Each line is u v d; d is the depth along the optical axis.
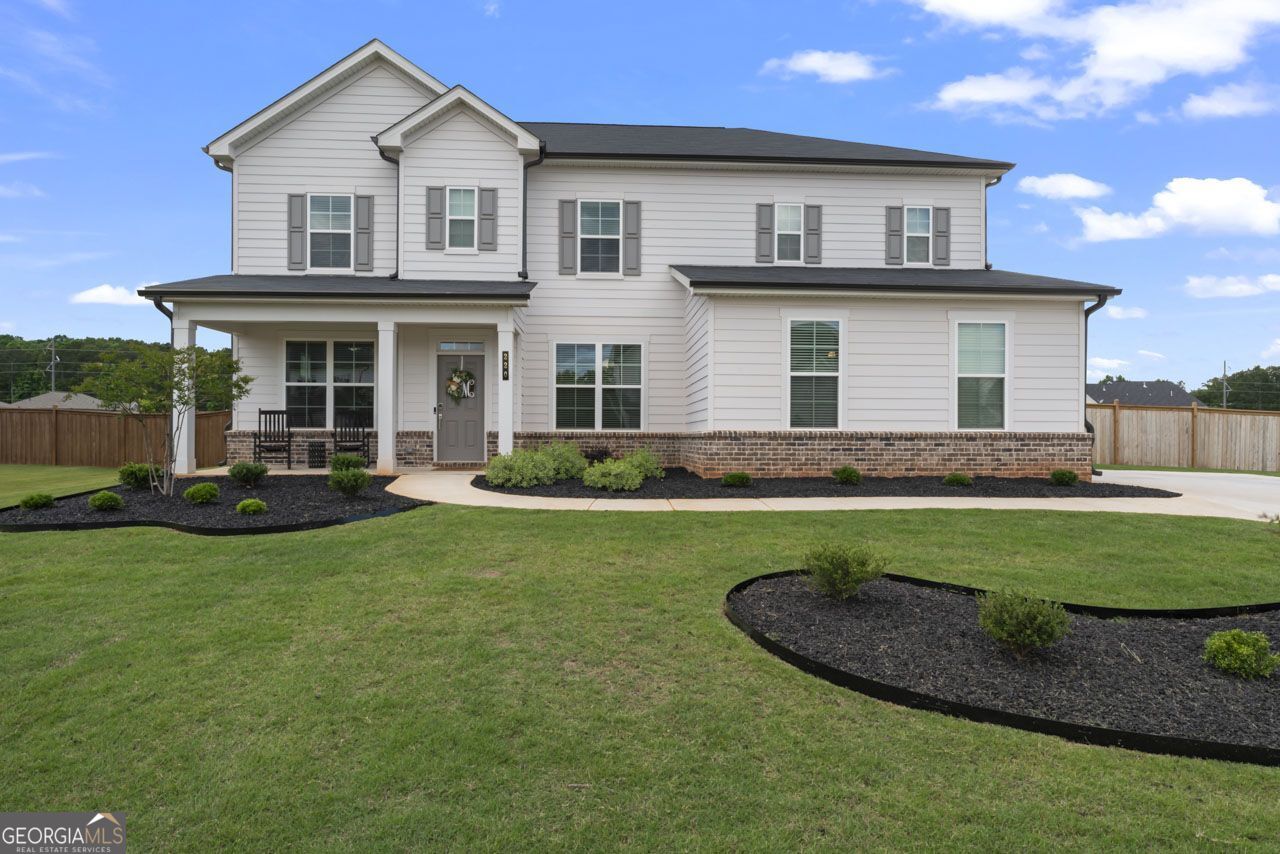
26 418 18.58
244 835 2.67
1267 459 17.89
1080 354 12.33
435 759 3.16
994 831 2.63
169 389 9.61
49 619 4.97
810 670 4.05
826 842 2.58
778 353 12.09
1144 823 2.68
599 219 14.41
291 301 11.80
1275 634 4.74
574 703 3.69
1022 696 3.67
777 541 7.17
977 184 14.84
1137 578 6.11
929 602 5.22
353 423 13.94
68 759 3.23
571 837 2.62
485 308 12.11
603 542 7.03
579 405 14.34
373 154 13.98
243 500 9.20
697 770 3.06
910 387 12.21
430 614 5.00
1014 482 11.64
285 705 3.69
